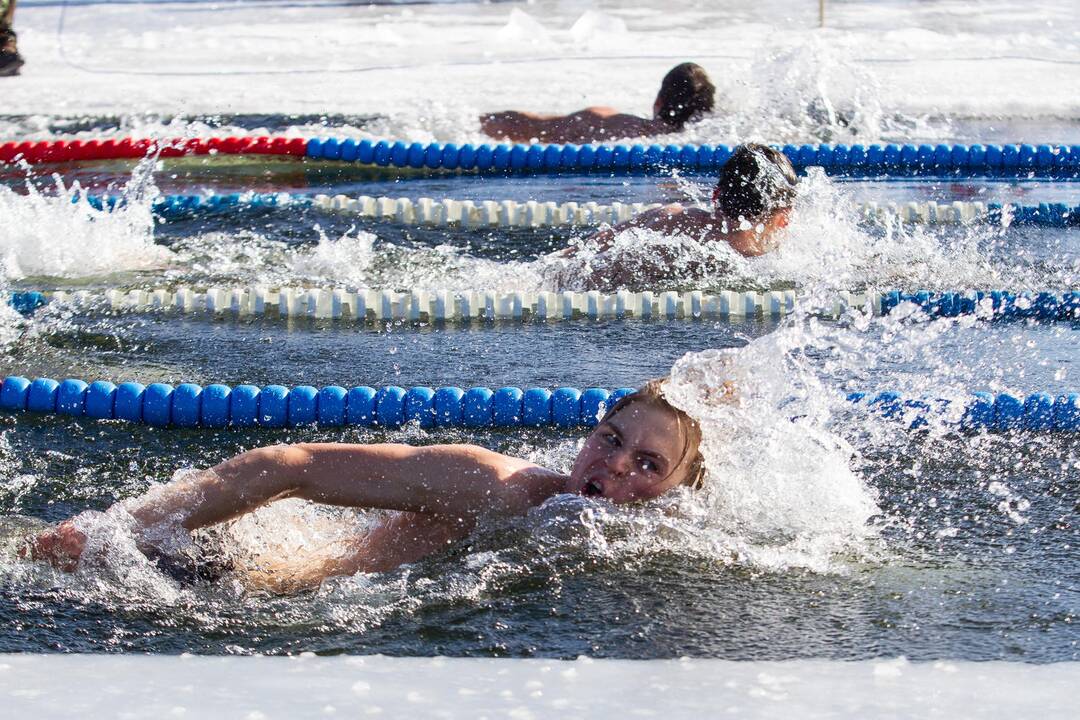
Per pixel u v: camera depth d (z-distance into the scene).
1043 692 7.81
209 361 16.67
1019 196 25.28
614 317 18.89
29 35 44.97
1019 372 15.95
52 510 11.91
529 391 14.98
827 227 21.64
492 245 22.34
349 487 10.25
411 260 21.19
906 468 12.95
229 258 21.22
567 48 41.56
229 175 27.72
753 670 8.27
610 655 8.69
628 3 52.22
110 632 9.11
